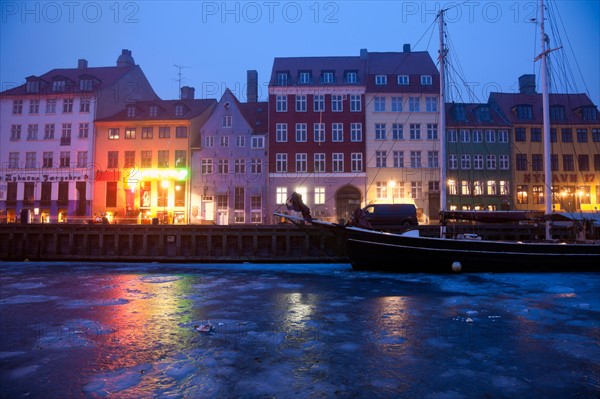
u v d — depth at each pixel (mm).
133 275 17000
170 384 5215
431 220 38031
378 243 16828
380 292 12312
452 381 5297
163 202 38906
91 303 10680
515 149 39094
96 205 39500
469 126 39062
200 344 6926
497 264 16641
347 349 6641
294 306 10203
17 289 13227
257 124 40875
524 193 38781
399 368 5770
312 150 38812
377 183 38438
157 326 8188
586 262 16828
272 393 4941
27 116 41656
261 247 23156
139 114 41000
